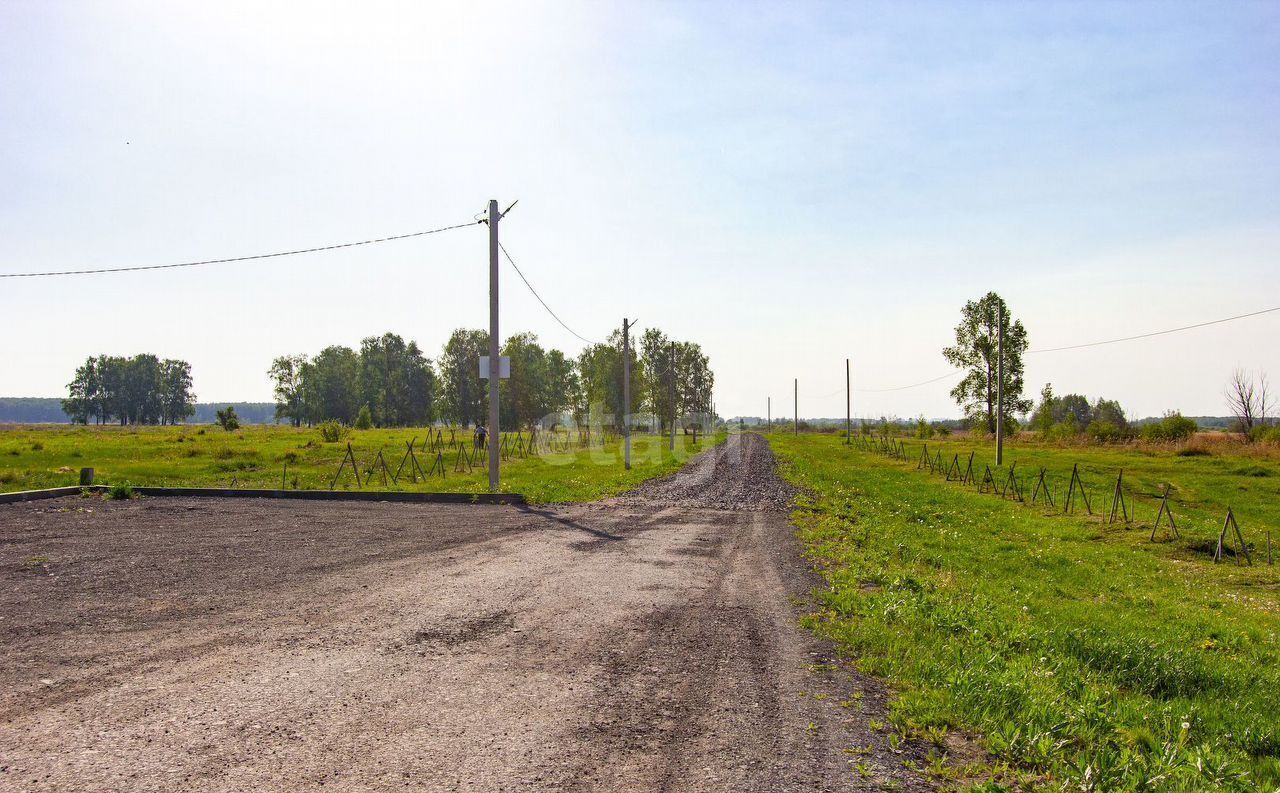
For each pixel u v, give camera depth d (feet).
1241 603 35.96
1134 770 13.93
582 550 37.50
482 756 13.52
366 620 22.97
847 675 19.11
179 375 470.80
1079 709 16.99
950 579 34.53
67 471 75.97
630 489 72.79
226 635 21.01
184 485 67.56
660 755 13.87
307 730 14.47
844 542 42.80
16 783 11.84
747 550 39.06
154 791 11.74
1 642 19.84
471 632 21.95
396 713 15.52
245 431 229.66
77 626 21.59
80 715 14.89
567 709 16.08
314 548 35.99
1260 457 119.03
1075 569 41.22
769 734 15.10
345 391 382.01
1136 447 148.05
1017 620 26.66
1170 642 26.30
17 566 30.19
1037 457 133.08
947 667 19.48
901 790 12.80
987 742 14.98
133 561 31.73
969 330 221.05
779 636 22.66
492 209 64.34
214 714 15.15
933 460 130.62
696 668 19.30
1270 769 15.23
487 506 55.98
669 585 29.63
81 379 442.09
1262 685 22.11
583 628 22.84
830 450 178.70
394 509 52.54
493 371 64.44
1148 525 59.06
